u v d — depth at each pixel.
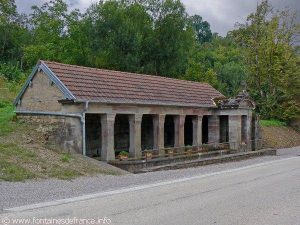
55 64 23.58
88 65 47.53
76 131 21.42
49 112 22.38
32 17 68.31
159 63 50.53
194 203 11.46
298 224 8.89
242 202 11.53
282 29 50.06
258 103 50.25
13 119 23.84
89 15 49.78
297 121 52.38
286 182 15.64
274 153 32.59
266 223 8.98
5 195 12.25
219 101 31.86
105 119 22.69
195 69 52.06
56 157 19.23
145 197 12.52
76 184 14.95
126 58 46.59
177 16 51.31
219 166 23.08
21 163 16.95
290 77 49.78
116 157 24.02
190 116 32.62
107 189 14.25
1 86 37.31
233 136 31.30
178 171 20.41
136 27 47.88
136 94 25.33
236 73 62.53
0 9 67.94
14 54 66.00
